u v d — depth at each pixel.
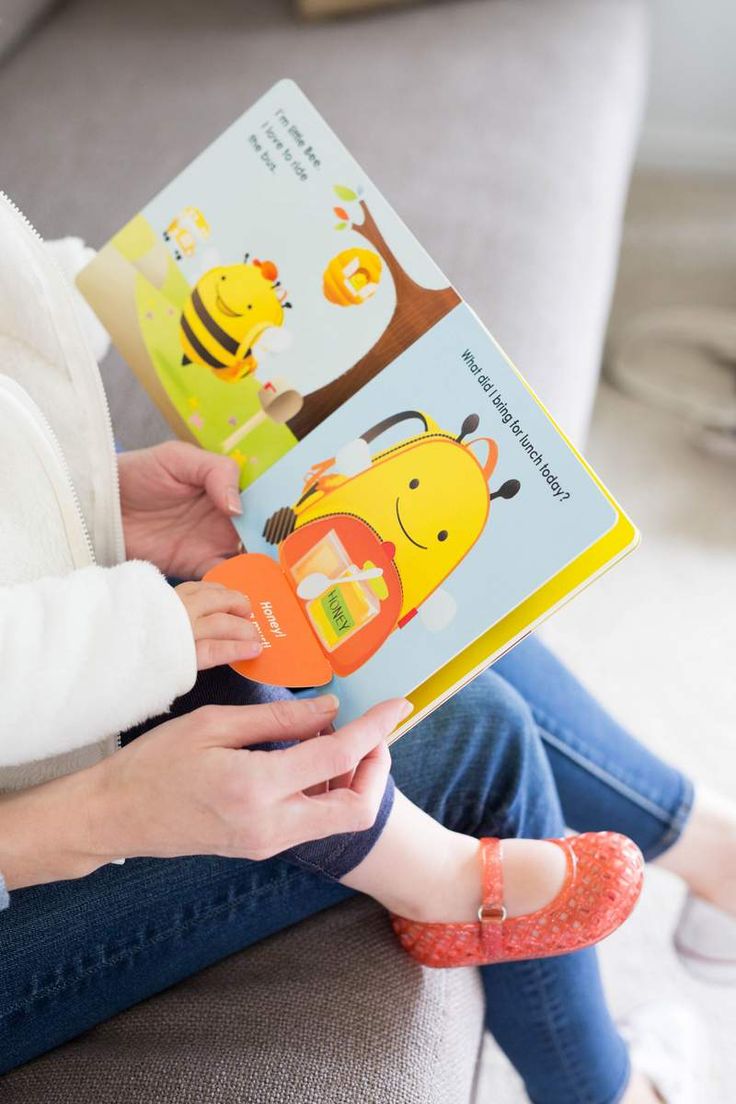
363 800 0.57
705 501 1.52
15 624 0.54
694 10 1.83
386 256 0.65
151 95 1.30
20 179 1.19
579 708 0.87
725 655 1.34
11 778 0.61
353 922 0.73
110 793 0.55
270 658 0.62
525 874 0.70
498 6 1.44
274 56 1.36
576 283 1.11
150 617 0.55
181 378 0.74
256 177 0.70
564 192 1.18
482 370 0.61
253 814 0.53
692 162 2.01
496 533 0.58
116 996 0.68
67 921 0.65
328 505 0.65
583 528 0.56
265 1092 0.62
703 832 0.88
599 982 0.79
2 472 0.60
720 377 1.67
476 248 1.11
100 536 0.70
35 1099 0.64
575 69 1.33
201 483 0.73
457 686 0.59
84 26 1.44
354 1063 0.64
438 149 1.22
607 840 0.72
